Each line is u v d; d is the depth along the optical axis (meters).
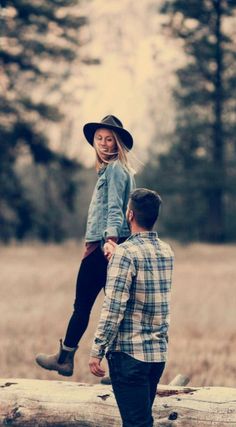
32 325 16.08
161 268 5.38
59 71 46.06
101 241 6.05
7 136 43.25
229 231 58.28
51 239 46.28
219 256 37.38
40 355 6.54
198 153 51.56
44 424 6.43
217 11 50.81
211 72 51.41
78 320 6.29
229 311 18.73
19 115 43.75
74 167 45.06
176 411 6.23
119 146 6.04
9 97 43.91
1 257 34.78
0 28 43.75
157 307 5.33
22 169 53.78
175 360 11.66
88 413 6.35
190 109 51.47
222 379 10.10
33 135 43.75
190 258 36.22
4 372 10.73
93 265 6.12
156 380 5.45
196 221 55.53
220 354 12.47
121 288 5.20
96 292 6.24
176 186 50.62
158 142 62.56
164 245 5.50
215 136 50.97
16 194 44.19
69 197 46.78
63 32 44.88
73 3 45.00
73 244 44.69
